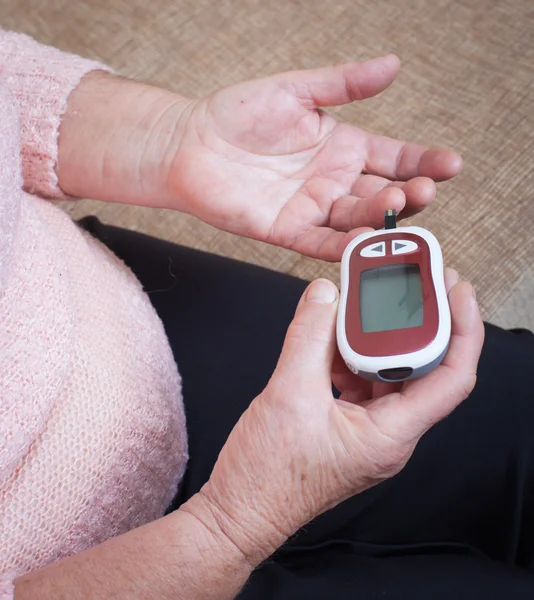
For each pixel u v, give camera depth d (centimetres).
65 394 58
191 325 72
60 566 55
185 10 111
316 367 56
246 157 68
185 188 68
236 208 68
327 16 109
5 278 55
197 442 69
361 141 68
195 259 75
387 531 68
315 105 67
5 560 56
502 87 103
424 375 56
